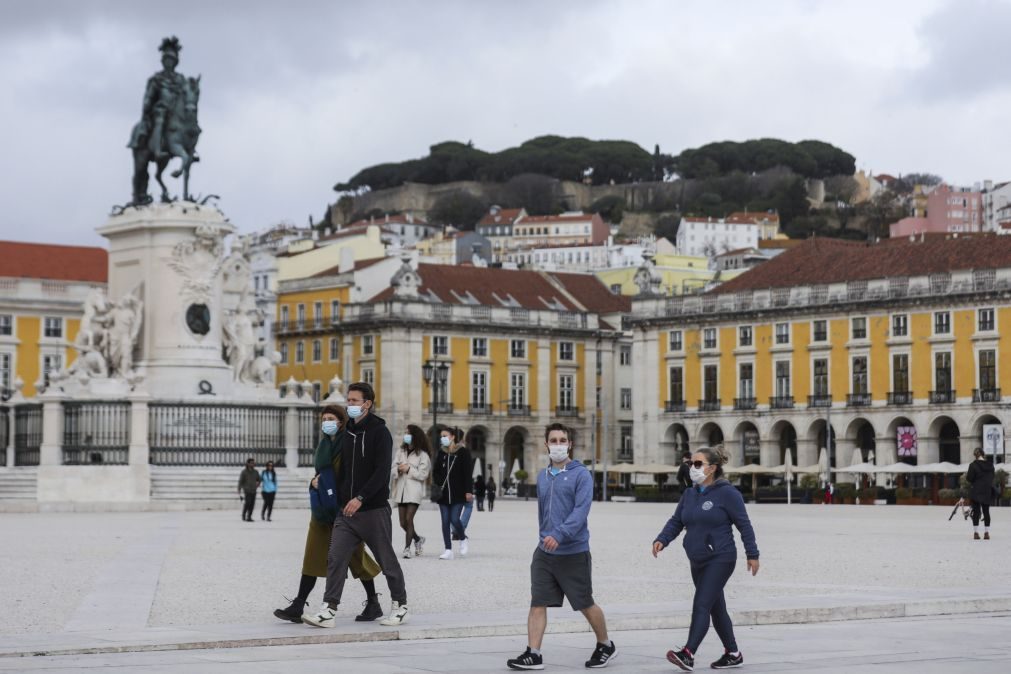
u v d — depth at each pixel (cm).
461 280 7638
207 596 1412
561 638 1162
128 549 2023
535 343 7544
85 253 6788
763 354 6719
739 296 6825
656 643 1133
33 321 6378
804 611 1277
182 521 2884
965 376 6059
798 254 6925
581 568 1002
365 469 1171
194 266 3634
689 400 7000
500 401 7400
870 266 6500
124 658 1025
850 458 6406
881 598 1381
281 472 3641
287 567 1744
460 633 1166
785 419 6600
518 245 15425
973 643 1123
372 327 7238
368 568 1214
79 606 1316
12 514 3189
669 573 1697
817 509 4441
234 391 3712
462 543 1986
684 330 7031
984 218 14175
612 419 7781
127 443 3478
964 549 2148
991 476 2403
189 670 967
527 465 7500
